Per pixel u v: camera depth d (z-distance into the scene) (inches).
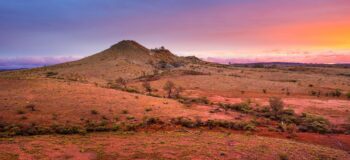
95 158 1225.4
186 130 1860.2
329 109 2760.8
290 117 2305.6
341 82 5674.2
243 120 2167.8
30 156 1212.5
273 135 1831.9
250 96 3686.0
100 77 6633.9
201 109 2506.2
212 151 1341.0
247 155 1296.8
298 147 1473.9
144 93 3563.0
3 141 1450.5
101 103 2418.8
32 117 1921.8
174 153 1300.4
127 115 2124.8
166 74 6382.9
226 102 3147.1
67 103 2336.4
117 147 1393.9
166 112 2266.2
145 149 1362.0
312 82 5585.6
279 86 4603.8
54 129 1739.7
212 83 4938.5
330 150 1473.9
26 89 2810.0
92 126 1828.2
